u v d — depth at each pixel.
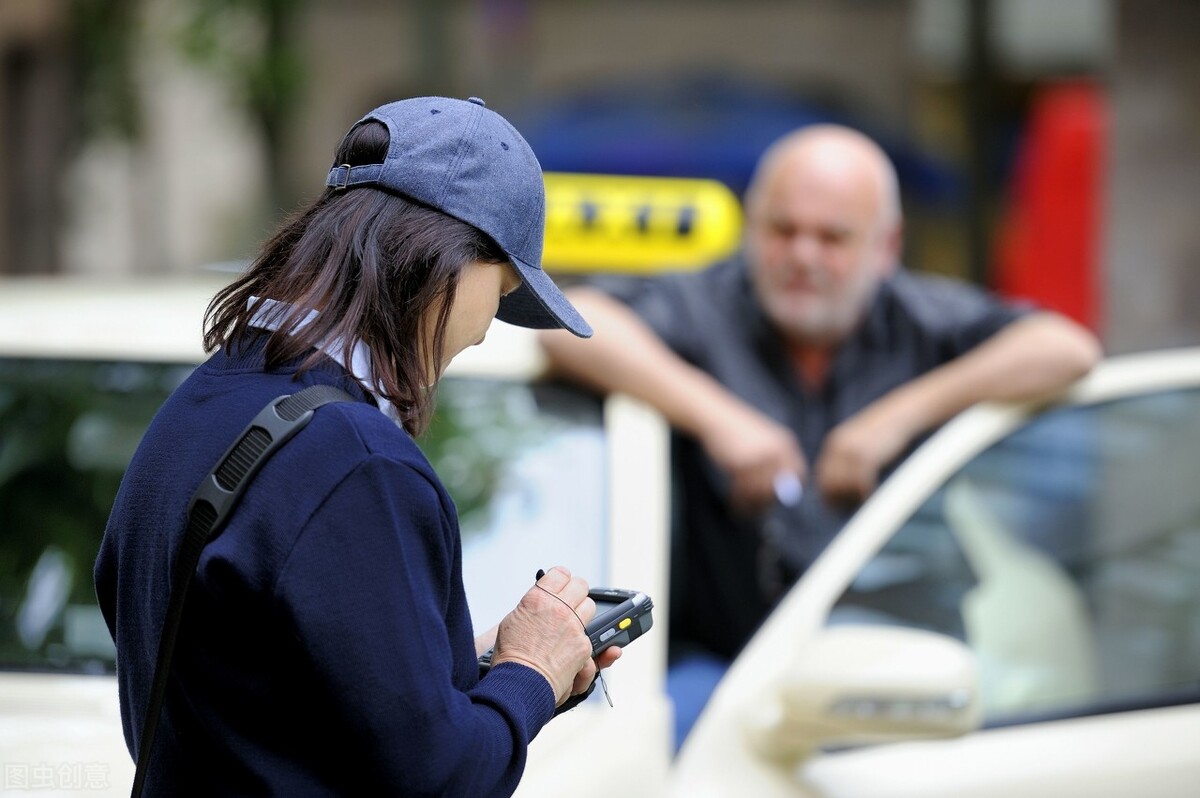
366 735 3.43
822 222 7.69
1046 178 15.94
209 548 3.47
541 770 4.88
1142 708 6.04
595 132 25.69
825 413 7.90
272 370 3.66
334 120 30.84
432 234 3.63
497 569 5.80
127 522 3.74
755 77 30.72
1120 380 6.79
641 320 7.77
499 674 3.78
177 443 3.67
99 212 23.30
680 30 31.19
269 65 20.38
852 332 7.91
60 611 5.93
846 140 7.99
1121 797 5.58
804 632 5.70
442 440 6.13
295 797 3.50
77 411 6.36
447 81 23.77
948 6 29.11
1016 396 6.79
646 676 5.54
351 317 3.60
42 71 19.91
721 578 7.04
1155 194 13.72
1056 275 15.59
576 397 6.45
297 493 3.46
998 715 5.86
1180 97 13.53
